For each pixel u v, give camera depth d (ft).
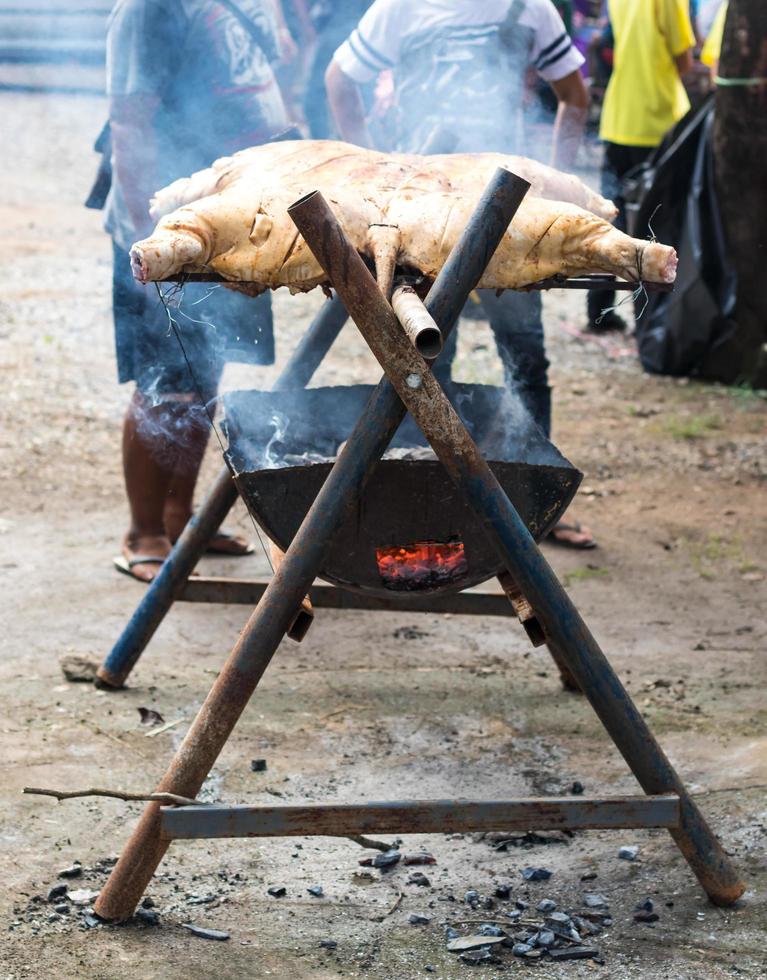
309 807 9.27
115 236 15.46
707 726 12.96
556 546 18.48
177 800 9.32
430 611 13.23
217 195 9.69
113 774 11.89
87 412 24.16
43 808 11.24
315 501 9.28
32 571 17.04
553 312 32.60
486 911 9.96
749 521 19.56
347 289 8.78
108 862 10.49
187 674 14.23
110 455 22.02
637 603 16.46
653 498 20.51
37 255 37.55
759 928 9.66
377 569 10.33
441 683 14.15
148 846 9.48
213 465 21.75
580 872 10.57
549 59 16.98
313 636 15.40
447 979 9.05
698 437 23.53
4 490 20.13
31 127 61.11
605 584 17.10
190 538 13.16
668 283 9.42
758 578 17.37
